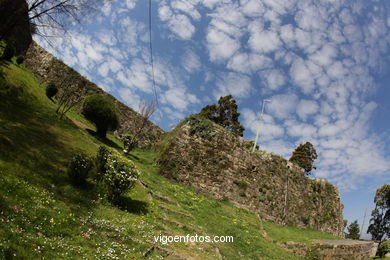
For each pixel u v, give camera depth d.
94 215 9.97
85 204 10.48
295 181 32.56
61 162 12.95
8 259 5.65
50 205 8.95
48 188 10.16
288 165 33.19
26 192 8.83
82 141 18.00
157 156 26.73
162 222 12.70
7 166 9.95
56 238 7.37
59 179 11.30
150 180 19.91
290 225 28.67
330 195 35.62
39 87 25.05
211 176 26.08
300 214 30.56
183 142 26.84
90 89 34.00
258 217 25.20
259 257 15.41
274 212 27.92
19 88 19.36
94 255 7.27
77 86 32.94
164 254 9.18
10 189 8.48
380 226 50.88
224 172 26.98
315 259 20.59
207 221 16.98
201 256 10.23
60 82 32.25
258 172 29.44
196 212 17.75
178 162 25.44
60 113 21.53
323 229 31.95
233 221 19.95
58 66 33.50
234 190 26.53
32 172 10.59
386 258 30.72
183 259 9.27
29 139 13.51
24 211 7.74
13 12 15.17
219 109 45.41
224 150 28.25
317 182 35.50
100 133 25.22
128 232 9.83
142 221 11.37
